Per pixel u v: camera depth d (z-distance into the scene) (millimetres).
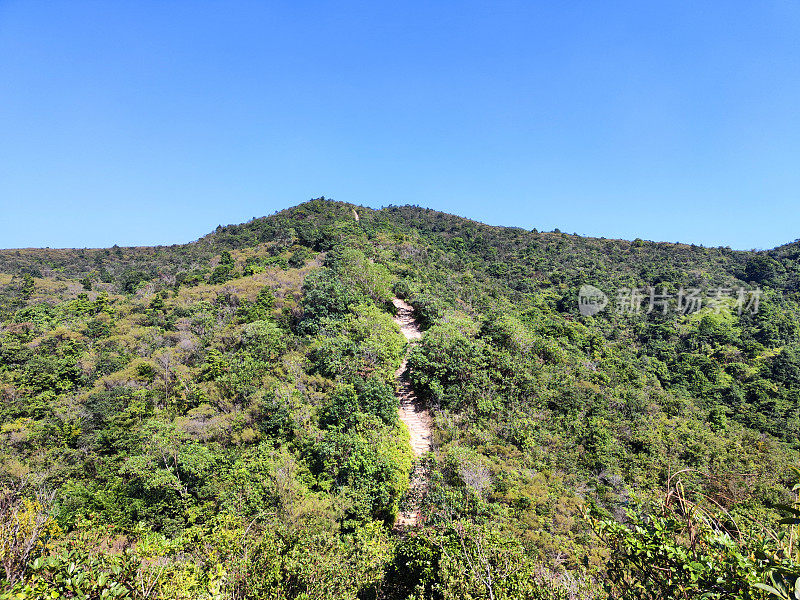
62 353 33156
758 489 19875
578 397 28109
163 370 29984
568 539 15148
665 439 25703
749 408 35406
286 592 8875
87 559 6246
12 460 20234
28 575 5492
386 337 30406
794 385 38688
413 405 27000
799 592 3072
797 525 3695
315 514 15148
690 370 41719
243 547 9797
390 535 15812
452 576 7883
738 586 3770
